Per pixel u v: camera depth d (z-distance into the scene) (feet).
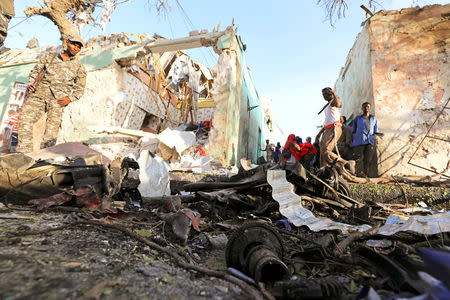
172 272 4.18
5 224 5.62
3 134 33.40
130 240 5.65
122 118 32.17
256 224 5.03
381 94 19.15
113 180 9.41
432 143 17.33
